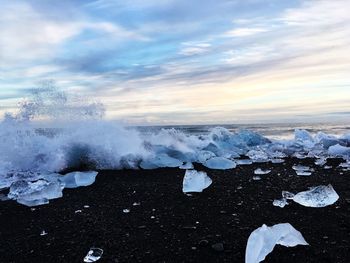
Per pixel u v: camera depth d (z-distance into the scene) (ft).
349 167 18.15
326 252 8.44
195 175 14.51
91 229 10.53
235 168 18.54
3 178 17.65
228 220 10.75
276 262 8.05
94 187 15.40
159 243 9.36
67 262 8.59
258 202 12.37
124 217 11.44
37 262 8.66
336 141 24.17
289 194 12.84
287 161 20.45
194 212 11.60
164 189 14.65
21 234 10.43
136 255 8.75
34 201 13.32
